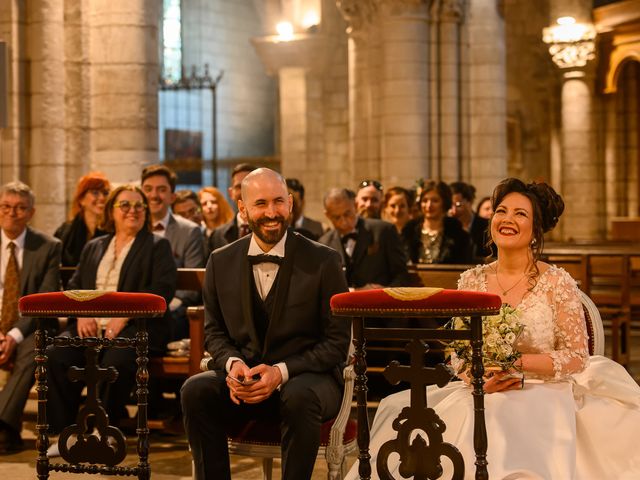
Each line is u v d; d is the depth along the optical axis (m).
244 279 5.31
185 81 27.47
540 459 4.43
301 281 5.26
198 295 8.41
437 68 16.61
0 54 7.84
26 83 10.75
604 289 15.57
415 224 9.73
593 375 5.08
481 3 16.77
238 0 33.12
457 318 4.73
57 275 7.79
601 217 24.36
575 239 23.48
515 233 5.00
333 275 5.29
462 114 16.83
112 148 10.85
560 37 22.78
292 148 24.89
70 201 10.94
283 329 5.25
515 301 5.00
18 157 10.71
